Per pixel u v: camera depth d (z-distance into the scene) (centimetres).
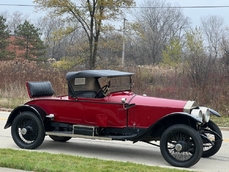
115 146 968
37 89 934
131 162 748
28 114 891
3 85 2014
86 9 2744
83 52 2894
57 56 4997
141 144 1001
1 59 4253
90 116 845
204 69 1725
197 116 769
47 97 952
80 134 851
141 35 2858
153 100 819
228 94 1619
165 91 1712
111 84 841
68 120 871
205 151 858
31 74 2086
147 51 5334
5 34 4634
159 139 824
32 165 662
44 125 886
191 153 764
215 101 1578
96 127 841
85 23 2791
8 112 1628
